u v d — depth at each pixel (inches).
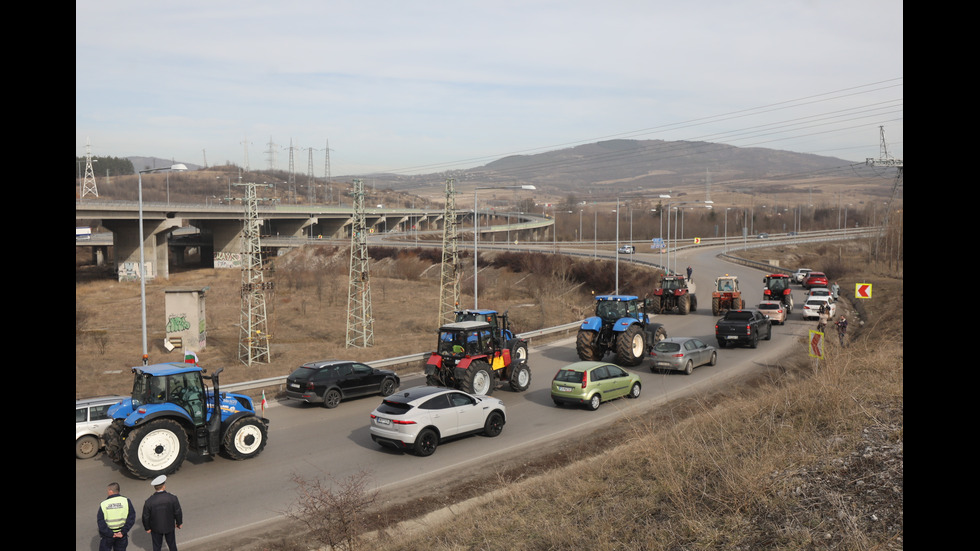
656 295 1664.6
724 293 1565.0
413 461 602.5
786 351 1107.3
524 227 5191.9
